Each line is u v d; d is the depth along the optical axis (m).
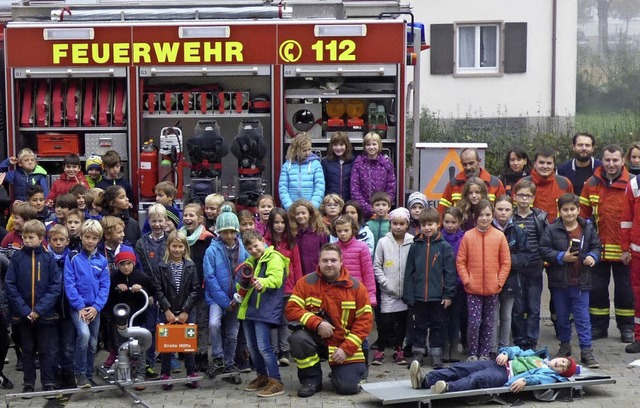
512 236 9.23
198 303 9.05
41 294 8.38
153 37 10.61
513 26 22.55
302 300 8.43
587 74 30.06
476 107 22.75
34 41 10.66
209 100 10.83
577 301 9.14
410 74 20.81
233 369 8.86
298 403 8.17
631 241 9.62
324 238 9.23
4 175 10.51
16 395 8.15
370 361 9.38
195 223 9.20
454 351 9.45
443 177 10.59
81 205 9.63
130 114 10.73
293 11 11.31
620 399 8.15
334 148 10.33
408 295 9.13
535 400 8.14
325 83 10.76
